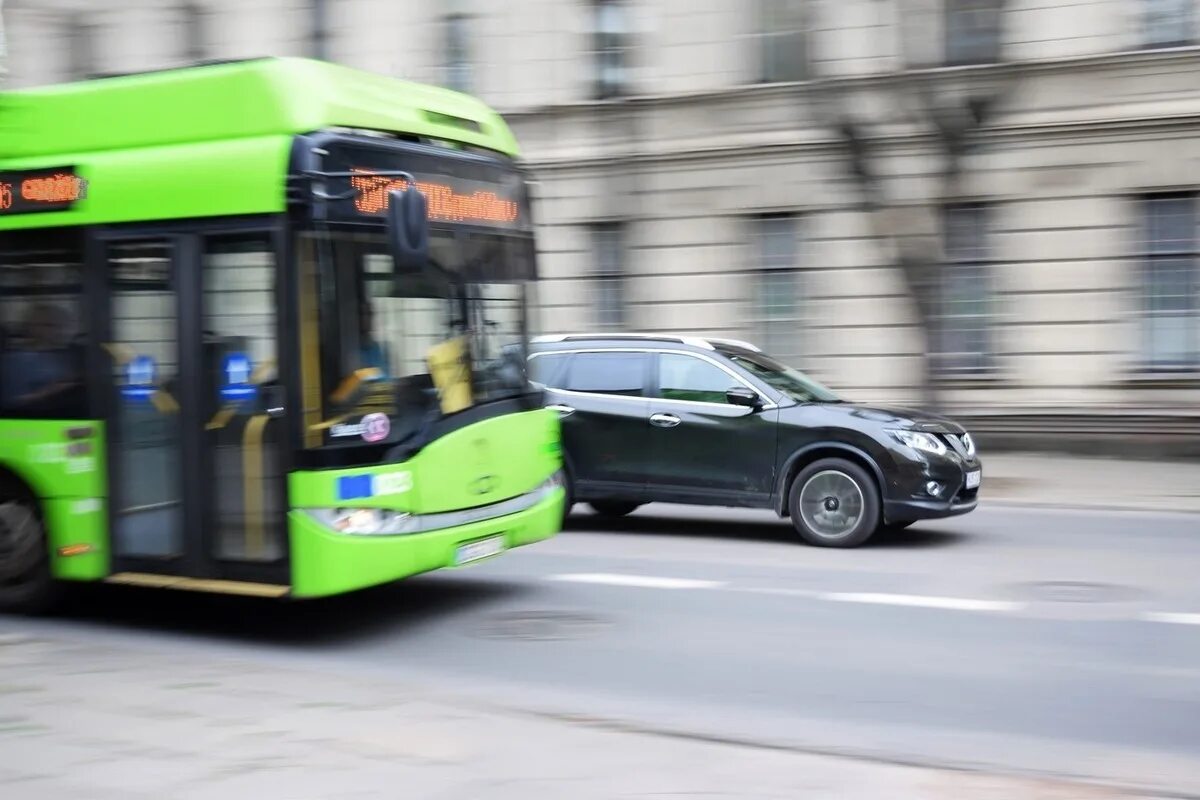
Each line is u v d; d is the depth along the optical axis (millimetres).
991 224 18234
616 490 10953
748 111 19875
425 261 6680
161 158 7176
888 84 16734
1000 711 5707
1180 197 17266
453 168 7684
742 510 12898
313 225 6742
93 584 8805
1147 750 5133
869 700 5914
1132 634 7141
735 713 5723
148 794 4516
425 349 7375
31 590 7906
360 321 6969
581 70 21391
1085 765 4941
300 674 6391
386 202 7129
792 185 19594
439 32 22500
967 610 7812
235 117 7020
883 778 4668
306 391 6773
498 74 21984
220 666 6609
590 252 21500
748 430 10430
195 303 7070
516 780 4645
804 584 8727
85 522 7535
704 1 20188
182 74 7250
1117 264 17516
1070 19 17516
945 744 5234
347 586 6801
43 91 7695
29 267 7684
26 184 7641
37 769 4801
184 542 7195
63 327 7559
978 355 18406
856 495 10109
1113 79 17344
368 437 6961
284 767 4801
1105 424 17500
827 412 10234
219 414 7043
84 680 6242
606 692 6113
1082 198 17625
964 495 10227
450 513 7418
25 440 7711
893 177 17984
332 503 6785
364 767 4797
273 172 6781
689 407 10680
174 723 5418
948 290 18516
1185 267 17281
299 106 6871
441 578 9203
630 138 20844
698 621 7641
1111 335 17578
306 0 23719
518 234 8281
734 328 20203
